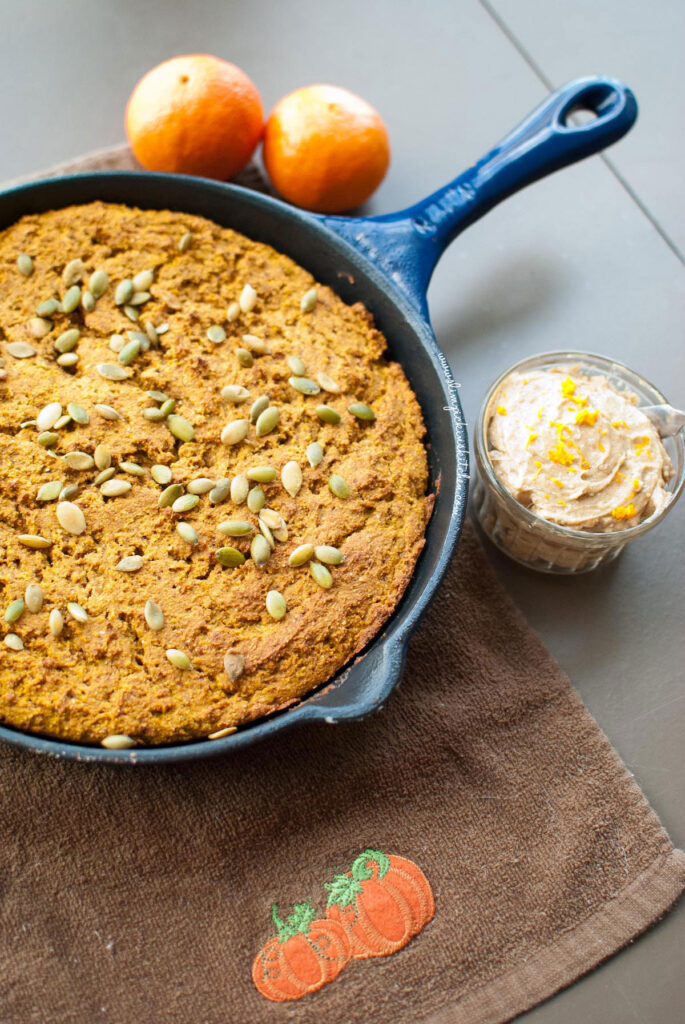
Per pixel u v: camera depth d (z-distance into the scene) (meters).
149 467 0.55
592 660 0.60
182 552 0.54
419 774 0.57
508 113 0.70
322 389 0.57
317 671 0.53
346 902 0.55
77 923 0.54
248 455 0.56
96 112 0.68
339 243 0.58
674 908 0.56
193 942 0.54
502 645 0.59
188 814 0.56
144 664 0.53
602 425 0.57
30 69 0.69
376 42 0.71
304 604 0.54
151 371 0.57
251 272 0.59
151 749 0.51
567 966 0.55
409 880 0.56
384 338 0.59
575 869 0.56
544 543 0.59
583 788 0.57
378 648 0.53
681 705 0.59
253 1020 0.54
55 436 0.55
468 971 0.55
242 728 0.52
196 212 0.60
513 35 0.72
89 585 0.53
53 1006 0.53
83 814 0.55
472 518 0.62
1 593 0.53
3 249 0.58
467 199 0.60
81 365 0.57
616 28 0.72
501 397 0.59
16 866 0.55
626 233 0.67
